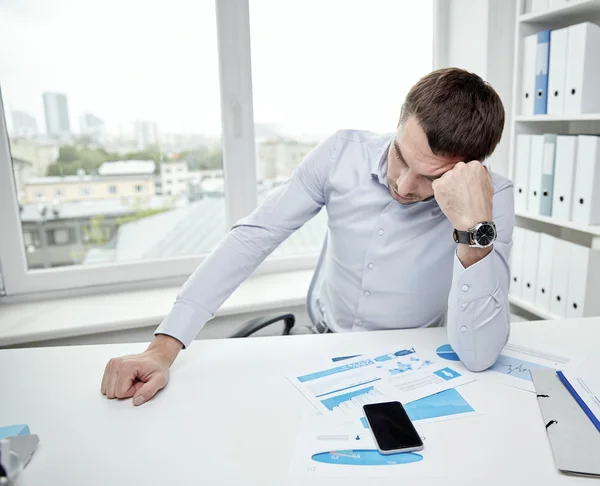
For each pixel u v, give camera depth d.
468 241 0.89
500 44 2.05
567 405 0.78
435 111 0.87
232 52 1.99
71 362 0.98
